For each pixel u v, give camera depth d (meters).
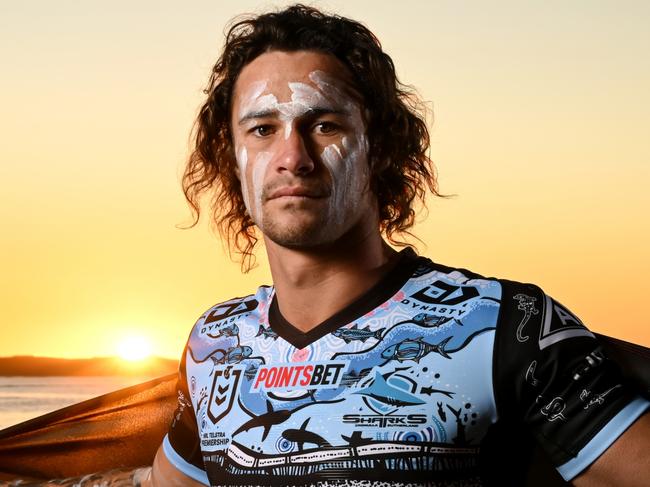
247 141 1.92
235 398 1.89
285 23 1.95
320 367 1.80
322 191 1.83
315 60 1.90
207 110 2.25
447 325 1.75
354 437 1.72
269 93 1.88
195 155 2.37
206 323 2.08
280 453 1.78
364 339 1.79
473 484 1.71
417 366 1.73
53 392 23.06
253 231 2.36
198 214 2.39
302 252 1.86
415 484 1.68
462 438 1.69
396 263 1.89
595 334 1.86
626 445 1.62
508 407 1.70
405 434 1.70
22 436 2.70
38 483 2.51
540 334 1.69
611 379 1.67
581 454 1.65
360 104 1.92
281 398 1.82
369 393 1.74
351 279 1.85
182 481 2.11
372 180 1.95
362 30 2.03
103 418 2.69
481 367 1.70
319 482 1.72
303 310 1.88
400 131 2.06
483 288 1.79
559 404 1.66
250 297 2.09
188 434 2.09
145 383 2.67
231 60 2.06
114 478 2.32
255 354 1.91
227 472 1.85
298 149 1.82
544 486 1.80
